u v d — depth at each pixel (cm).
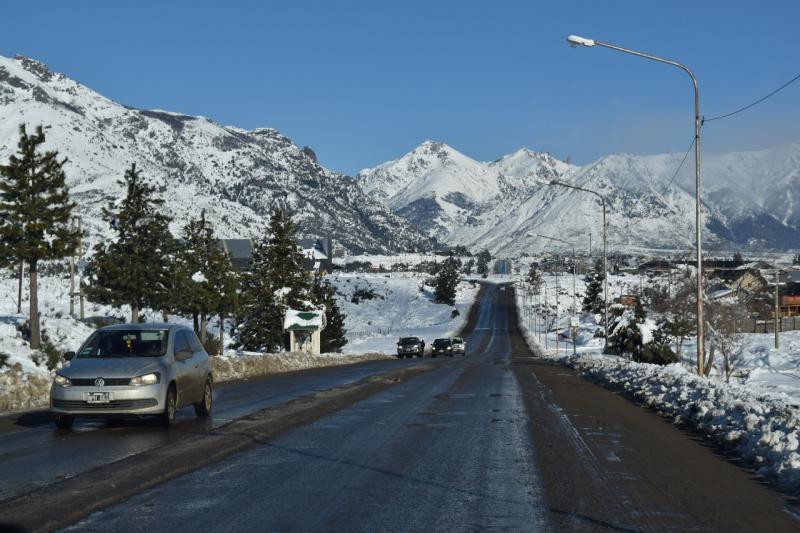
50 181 4097
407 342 6875
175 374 1443
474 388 2445
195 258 5500
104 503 803
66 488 872
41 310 6297
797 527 729
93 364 1391
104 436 1306
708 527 725
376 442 1247
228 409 1752
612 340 5156
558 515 766
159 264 5147
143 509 780
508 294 18012
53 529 698
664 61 2584
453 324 12975
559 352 7388
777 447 1059
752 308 7562
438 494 860
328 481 930
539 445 1224
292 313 5747
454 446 1209
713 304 4772
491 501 827
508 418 1594
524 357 6806
